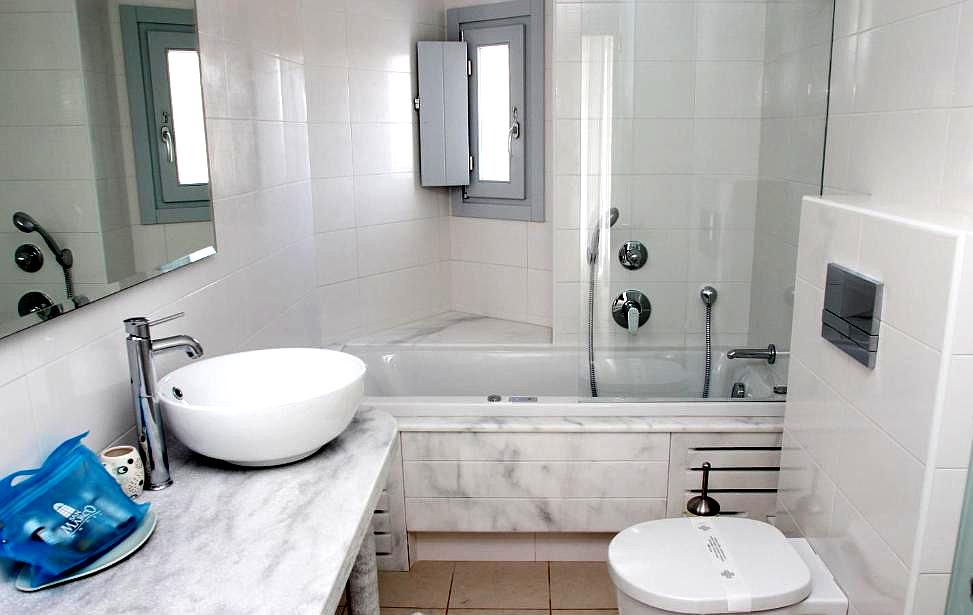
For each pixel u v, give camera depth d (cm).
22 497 116
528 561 271
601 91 285
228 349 228
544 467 257
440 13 376
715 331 295
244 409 144
